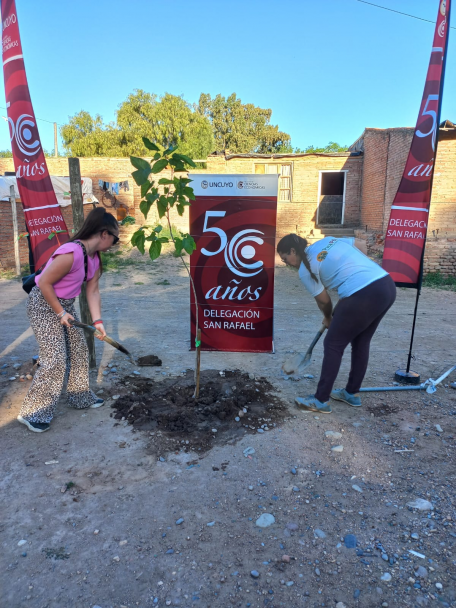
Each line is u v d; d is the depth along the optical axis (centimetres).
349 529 237
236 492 266
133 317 695
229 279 490
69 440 321
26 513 246
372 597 196
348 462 297
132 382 421
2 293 909
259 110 4206
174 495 262
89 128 3078
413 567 212
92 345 447
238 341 509
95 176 1598
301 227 1725
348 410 373
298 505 255
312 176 1683
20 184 421
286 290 952
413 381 424
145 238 313
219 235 478
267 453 307
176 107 2886
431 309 768
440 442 323
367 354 362
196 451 309
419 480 279
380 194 1456
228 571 210
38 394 328
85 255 319
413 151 388
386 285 326
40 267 406
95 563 213
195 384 409
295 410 371
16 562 213
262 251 480
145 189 303
